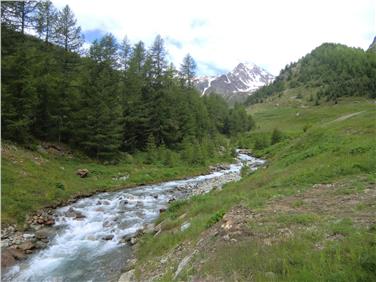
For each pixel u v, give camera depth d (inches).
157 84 2158.0
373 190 464.4
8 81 1173.7
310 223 358.6
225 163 2167.8
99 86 1598.2
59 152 1337.4
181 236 491.8
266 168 1064.2
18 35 1482.5
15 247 569.3
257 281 260.7
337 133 1076.5
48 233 668.7
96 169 1334.9
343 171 606.2
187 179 1556.3
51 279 466.0
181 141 2231.8
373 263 226.8
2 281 456.1
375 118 1158.3
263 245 321.4
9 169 920.3
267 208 450.9
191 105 2610.7
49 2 1704.0
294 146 1253.1
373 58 7691.9
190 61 2819.9
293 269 257.8
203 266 324.8
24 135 1190.9
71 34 1813.5
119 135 1565.0
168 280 344.8
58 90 1407.5
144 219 788.6
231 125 4040.4
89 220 775.1
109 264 517.7
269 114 7096.5
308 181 603.8
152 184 1362.0
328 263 249.4
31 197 829.2
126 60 2207.2
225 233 380.8
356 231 306.3
